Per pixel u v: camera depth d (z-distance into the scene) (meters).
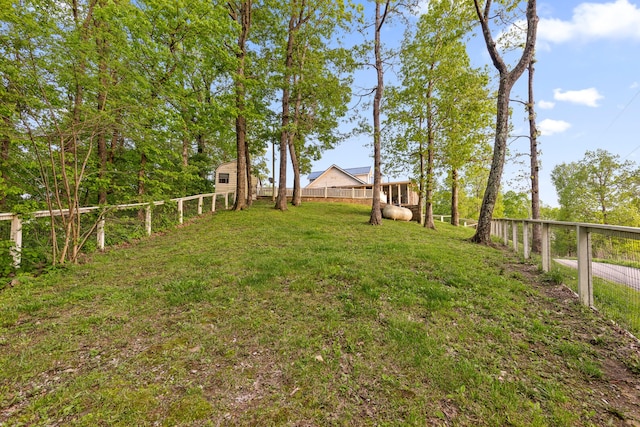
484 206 8.52
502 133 8.19
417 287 3.87
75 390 1.90
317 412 1.72
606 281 3.14
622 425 1.63
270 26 13.93
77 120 5.52
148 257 5.72
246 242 7.19
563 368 2.19
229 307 3.25
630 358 2.30
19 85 4.90
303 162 20.83
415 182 13.91
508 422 1.65
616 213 23.45
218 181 20.88
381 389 1.93
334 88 13.49
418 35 13.00
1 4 4.54
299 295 3.59
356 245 6.92
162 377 2.05
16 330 2.74
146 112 6.99
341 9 12.37
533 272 4.92
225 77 11.62
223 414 1.71
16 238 4.72
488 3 8.21
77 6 8.30
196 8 8.75
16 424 1.61
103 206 6.30
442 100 12.77
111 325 2.85
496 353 2.37
